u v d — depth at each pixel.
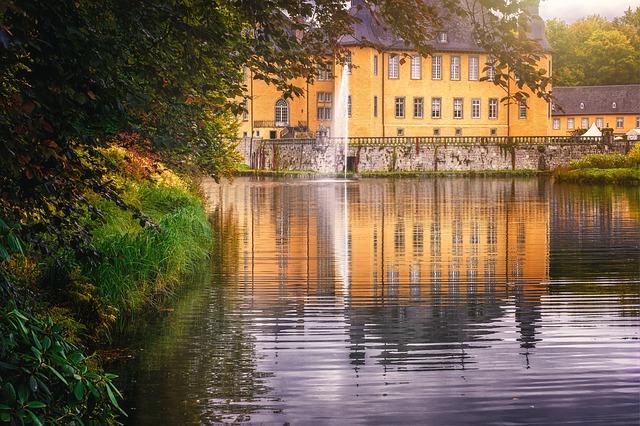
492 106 97.06
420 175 80.88
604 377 9.84
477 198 46.16
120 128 8.09
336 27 9.61
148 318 13.27
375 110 91.62
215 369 10.27
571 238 25.52
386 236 26.22
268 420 8.43
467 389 9.41
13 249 6.28
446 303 14.57
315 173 81.44
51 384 5.97
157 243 15.93
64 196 6.96
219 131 33.69
